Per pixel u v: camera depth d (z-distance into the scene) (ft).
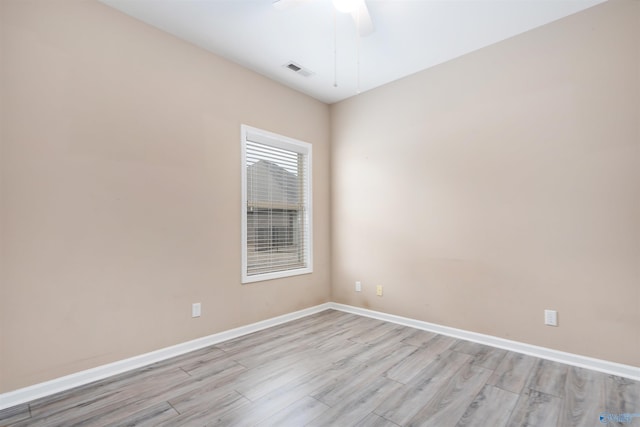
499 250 9.04
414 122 10.94
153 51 8.34
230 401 6.30
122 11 7.77
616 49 7.39
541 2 7.52
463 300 9.72
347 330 10.52
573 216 7.89
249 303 10.38
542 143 8.37
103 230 7.38
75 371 6.93
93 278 7.23
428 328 10.46
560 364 7.84
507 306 8.87
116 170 7.60
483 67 9.41
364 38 8.95
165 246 8.43
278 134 11.47
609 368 7.35
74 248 6.97
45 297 6.60
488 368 7.65
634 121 7.18
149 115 8.21
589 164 7.70
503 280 8.96
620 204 7.30
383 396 6.45
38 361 6.49
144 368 7.75
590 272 7.66
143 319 7.98
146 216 8.09
